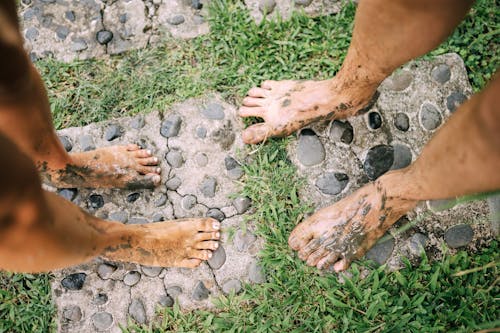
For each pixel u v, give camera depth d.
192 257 1.92
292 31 2.22
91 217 1.51
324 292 1.92
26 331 1.93
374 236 1.87
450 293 1.88
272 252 1.96
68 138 2.12
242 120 2.12
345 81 1.84
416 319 1.87
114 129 2.12
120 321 1.94
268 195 2.03
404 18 1.36
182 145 2.10
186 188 2.05
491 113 1.08
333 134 2.07
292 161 2.06
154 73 2.19
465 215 1.97
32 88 1.36
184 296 1.95
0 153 0.97
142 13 2.27
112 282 1.97
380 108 2.09
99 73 2.22
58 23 2.28
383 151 2.05
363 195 1.83
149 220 2.03
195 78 2.18
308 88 2.00
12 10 1.16
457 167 1.27
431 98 2.11
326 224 1.88
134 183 2.00
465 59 2.16
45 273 1.98
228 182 2.06
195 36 2.24
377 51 1.55
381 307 1.87
